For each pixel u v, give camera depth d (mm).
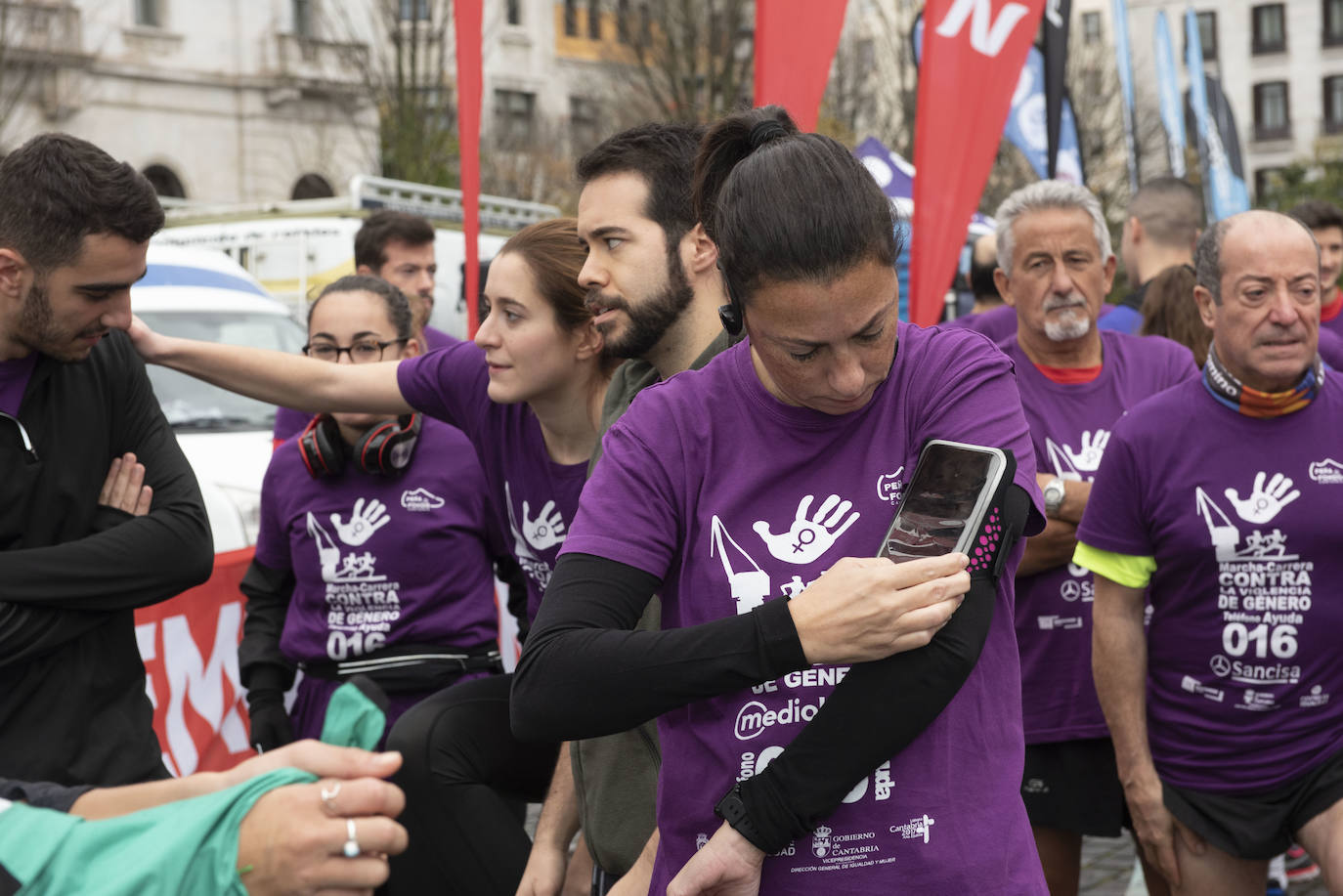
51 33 24750
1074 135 9688
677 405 1855
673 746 1837
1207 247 3004
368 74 26422
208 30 27984
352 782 1438
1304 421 2961
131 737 2621
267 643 3750
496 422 2779
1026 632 3490
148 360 2889
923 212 4387
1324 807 2959
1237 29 54938
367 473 3598
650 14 28203
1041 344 3682
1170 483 3021
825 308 1625
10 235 2316
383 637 3586
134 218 2367
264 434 7043
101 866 1457
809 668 1731
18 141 24266
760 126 1959
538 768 2732
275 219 11414
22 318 2369
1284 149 54594
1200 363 4188
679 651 1659
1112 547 3100
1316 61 54188
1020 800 1837
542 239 2547
